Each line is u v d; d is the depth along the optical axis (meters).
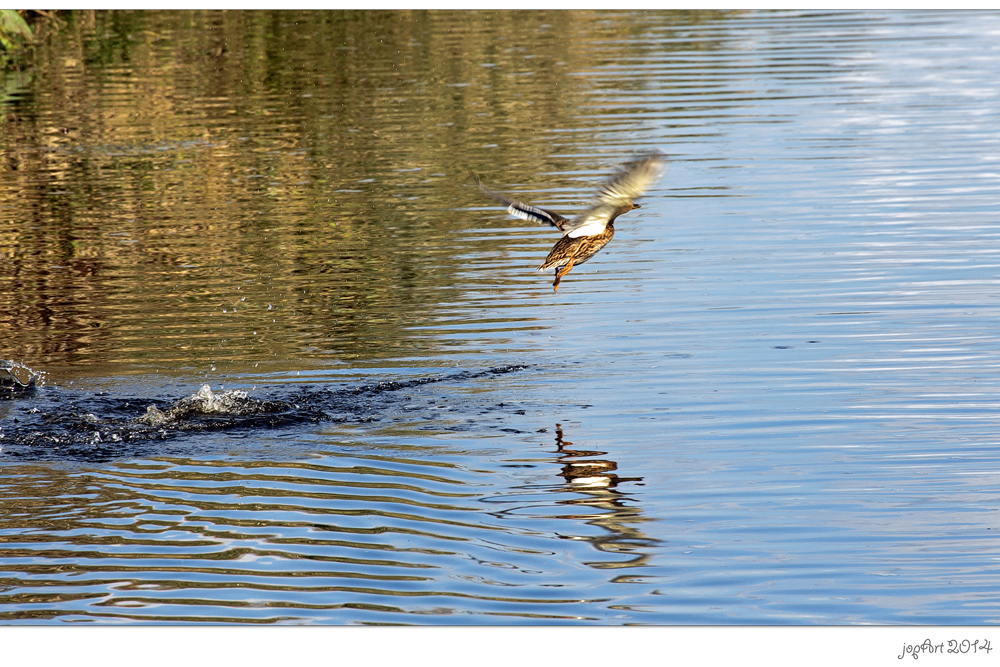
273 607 7.33
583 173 20.38
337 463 9.84
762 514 8.69
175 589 7.59
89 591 7.59
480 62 31.31
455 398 11.42
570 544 8.21
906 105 25.48
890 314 13.56
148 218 19.05
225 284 15.60
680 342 12.92
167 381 12.02
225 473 9.65
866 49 32.66
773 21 38.00
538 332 13.43
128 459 10.02
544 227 18.03
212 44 33.66
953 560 7.89
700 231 17.45
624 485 9.26
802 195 19.05
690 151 22.20
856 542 8.20
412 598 7.44
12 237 18.05
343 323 13.93
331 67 30.92
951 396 11.08
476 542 8.24
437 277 15.78
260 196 20.23
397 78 29.41
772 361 12.23
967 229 16.78
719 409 10.95
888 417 10.62
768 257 16.00
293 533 8.41
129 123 25.58
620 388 11.60
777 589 7.55
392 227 18.23
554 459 9.84
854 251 16.08
